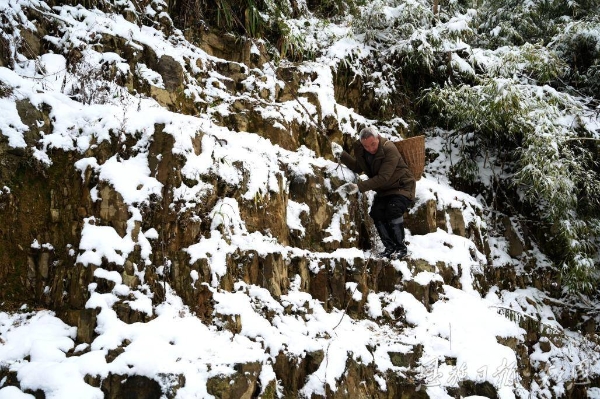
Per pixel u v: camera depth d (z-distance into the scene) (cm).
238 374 385
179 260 450
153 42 602
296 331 477
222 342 421
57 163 459
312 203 586
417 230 657
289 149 630
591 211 800
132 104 529
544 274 769
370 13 838
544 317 711
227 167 502
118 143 467
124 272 428
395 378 507
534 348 658
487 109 761
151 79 573
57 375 365
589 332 741
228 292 457
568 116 813
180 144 471
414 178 595
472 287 645
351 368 480
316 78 727
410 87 863
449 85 859
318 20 820
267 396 404
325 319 515
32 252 443
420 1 891
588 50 917
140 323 413
